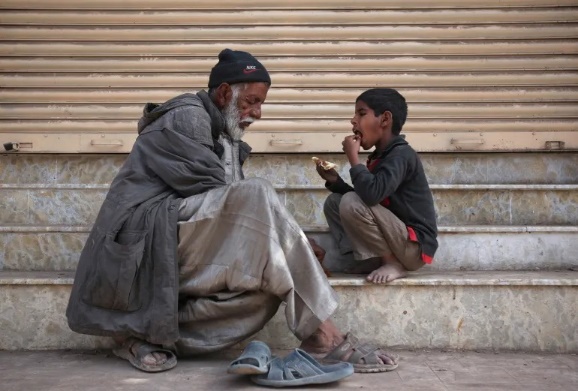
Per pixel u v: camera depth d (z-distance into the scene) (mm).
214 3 4434
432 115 4434
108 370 2887
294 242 2893
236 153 3418
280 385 2615
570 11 4418
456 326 3240
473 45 4438
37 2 4387
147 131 3145
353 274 3566
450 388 2635
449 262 3705
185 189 3020
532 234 3707
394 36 4449
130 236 2920
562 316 3229
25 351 3236
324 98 4438
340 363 2736
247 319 2971
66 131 4410
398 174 3227
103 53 4422
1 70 4395
